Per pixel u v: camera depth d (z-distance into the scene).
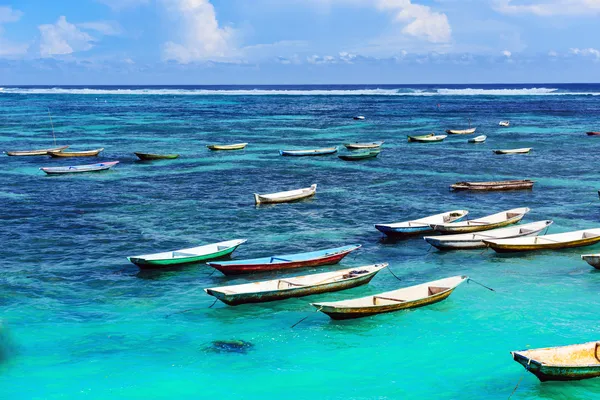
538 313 23.83
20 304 25.06
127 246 33.41
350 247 30.89
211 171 59.22
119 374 19.39
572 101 168.50
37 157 68.31
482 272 28.88
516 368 19.66
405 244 33.78
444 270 29.27
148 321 23.45
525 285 27.00
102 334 22.27
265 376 19.30
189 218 39.66
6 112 136.12
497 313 23.86
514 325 22.75
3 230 36.47
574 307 24.39
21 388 18.52
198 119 118.44
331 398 18.05
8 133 92.94
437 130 95.31
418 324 22.94
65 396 18.14
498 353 20.66
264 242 34.09
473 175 55.34
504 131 92.19
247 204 43.97
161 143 81.19
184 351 20.95
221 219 39.44
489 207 42.19
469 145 77.12
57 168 57.50
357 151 66.88
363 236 35.41
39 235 35.44
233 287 24.94
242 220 39.22
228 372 19.55
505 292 26.14
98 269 29.55
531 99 180.38
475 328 22.55
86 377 19.19
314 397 18.11
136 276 28.59
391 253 32.12
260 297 24.59
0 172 58.59
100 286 27.25
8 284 27.30
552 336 21.81
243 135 90.56
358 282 26.48
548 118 114.25
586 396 17.86
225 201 45.03
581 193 46.53
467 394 18.19
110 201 45.00
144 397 18.12
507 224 35.66
